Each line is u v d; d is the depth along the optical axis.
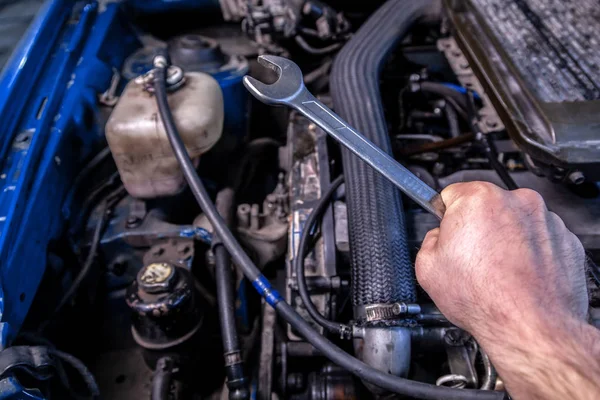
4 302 0.85
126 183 1.12
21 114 1.11
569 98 0.90
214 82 1.18
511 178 1.04
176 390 1.02
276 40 1.59
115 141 1.04
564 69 0.97
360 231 0.90
